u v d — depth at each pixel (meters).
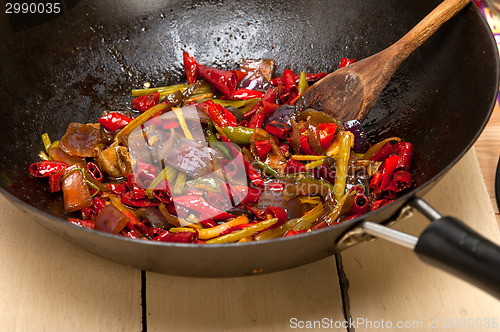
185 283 0.55
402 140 0.61
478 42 0.57
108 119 0.62
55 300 0.54
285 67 0.68
